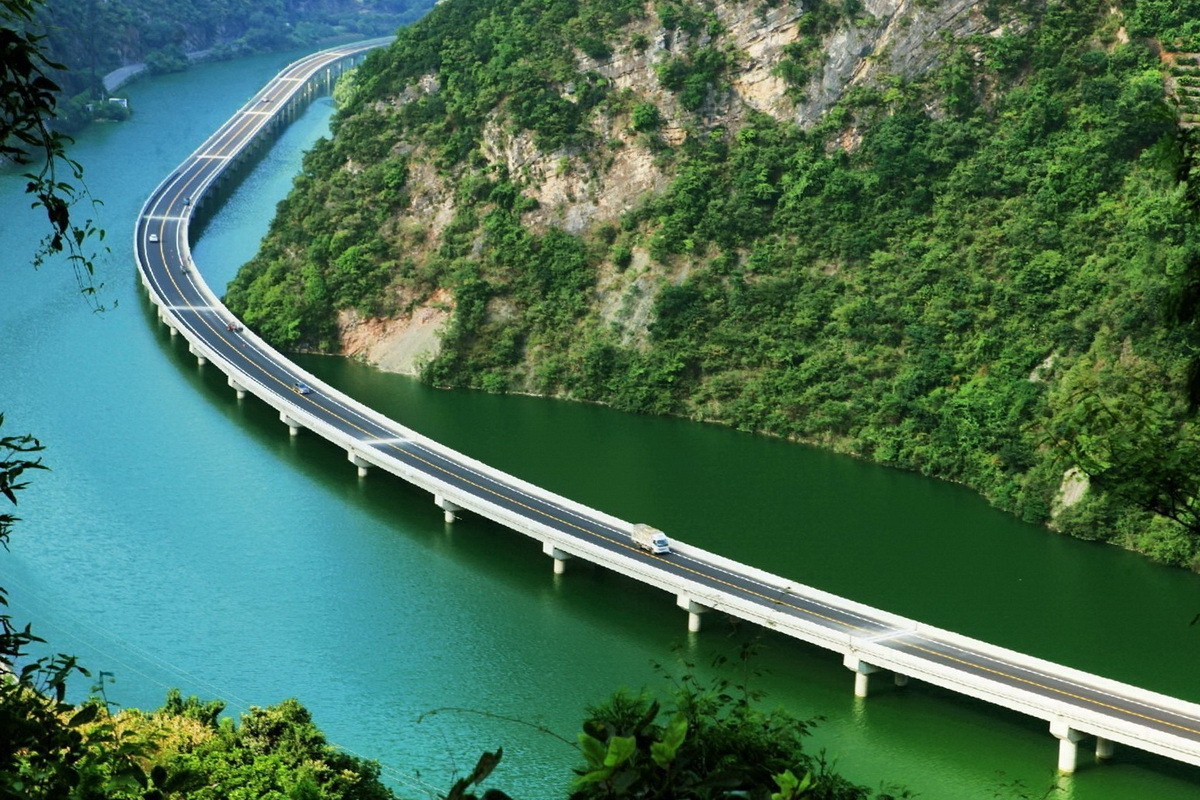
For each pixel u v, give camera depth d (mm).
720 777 26219
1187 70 190875
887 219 198750
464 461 175500
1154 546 155750
